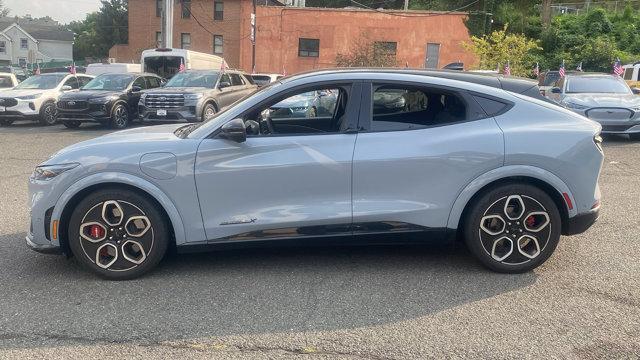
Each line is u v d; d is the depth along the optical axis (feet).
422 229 14.51
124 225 14.28
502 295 13.52
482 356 10.68
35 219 14.32
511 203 14.57
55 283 14.32
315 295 13.56
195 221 14.28
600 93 44.39
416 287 14.03
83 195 14.30
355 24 122.42
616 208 22.30
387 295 13.55
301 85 14.78
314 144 14.29
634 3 147.02
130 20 152.76
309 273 15.01
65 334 11.59
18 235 18.53
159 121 49.67
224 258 16.16
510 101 14.84
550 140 14.34
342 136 14.44
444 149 14.24
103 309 12.78
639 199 24.00
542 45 118.52
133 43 153.89
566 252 16.65
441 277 14.70
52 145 42.09
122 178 13.98
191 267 15.44
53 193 14.08
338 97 15.88
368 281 14.44
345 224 14.38
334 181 14.24
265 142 14.30
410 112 14.82
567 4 156.76
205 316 12.43
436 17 119.44
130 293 13.70
